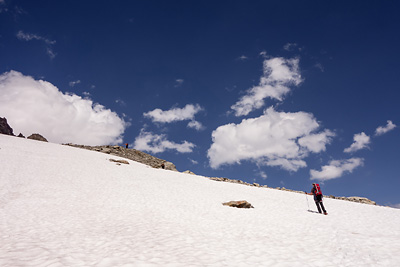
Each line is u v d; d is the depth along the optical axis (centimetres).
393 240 863
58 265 580
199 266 576
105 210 1397
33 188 1850
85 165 3544
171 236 898
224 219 1305
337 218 1489
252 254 684
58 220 1119
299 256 668
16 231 911
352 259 644
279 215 1540
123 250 709
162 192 2253
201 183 3550
